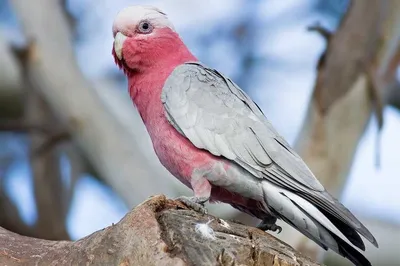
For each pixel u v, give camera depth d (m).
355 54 12.95
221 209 13.55
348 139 12.98
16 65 15.32
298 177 9.07
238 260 7.28
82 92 14.45
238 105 9.70
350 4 13.15
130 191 14.28
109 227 7.57
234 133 9.43
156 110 9.91
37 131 16.09
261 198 9.22
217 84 9.95
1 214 15.85
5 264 7.99
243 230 7.73
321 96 13.02
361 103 12.95
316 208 8.91
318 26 13.10
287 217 9.03
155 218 7.50
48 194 16.27
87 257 7.51
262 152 9.29
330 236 8.75
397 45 13.13
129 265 7.24
